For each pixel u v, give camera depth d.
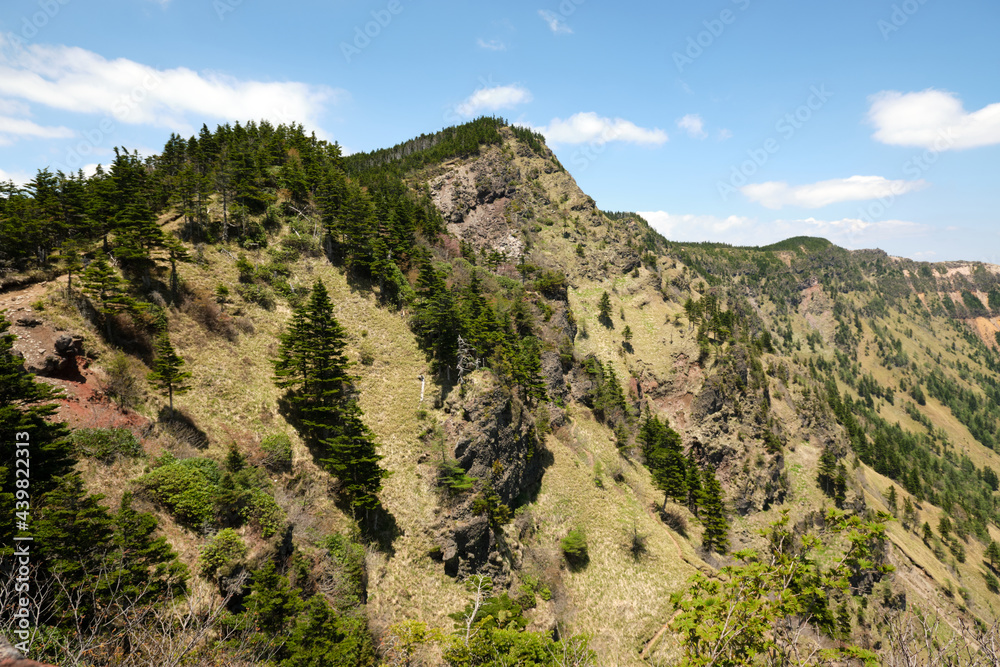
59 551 24.42
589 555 67.88
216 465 42.22
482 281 111.12
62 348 40.72
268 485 44.59
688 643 16.62
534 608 54.81
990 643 11.10
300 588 37.38
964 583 126.69
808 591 14.82
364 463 50.16
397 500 54.31
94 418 38.34
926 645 11.50
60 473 30.66
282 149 105.00
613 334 131.62
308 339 57.16
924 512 162.50
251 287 65.38
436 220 135.62
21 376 33.47
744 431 115.50
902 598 92.00
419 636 35.81
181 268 60.88
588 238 169.25
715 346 128.50
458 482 56.41
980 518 176.62
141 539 28.22
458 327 73.38
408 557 50.38
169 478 36.84
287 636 31.75
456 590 50.94
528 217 167.25
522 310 103.19
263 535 38.25
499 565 56.97
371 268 79.50
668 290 162.00
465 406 64.62
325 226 82.31
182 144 89.19
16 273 48.31
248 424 50.34
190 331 54.62
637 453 101.12
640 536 73.62
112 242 56.12
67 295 45.88
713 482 92.12
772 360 144.00
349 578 41.97
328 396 58.38
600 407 104.88
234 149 88.12
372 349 70.00
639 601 62.94
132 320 48.66
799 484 113.25
